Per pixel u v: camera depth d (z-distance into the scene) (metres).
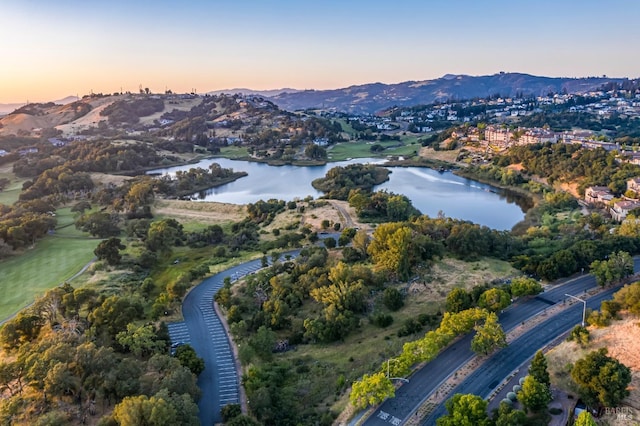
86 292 133.25
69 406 91.00
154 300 151.88
